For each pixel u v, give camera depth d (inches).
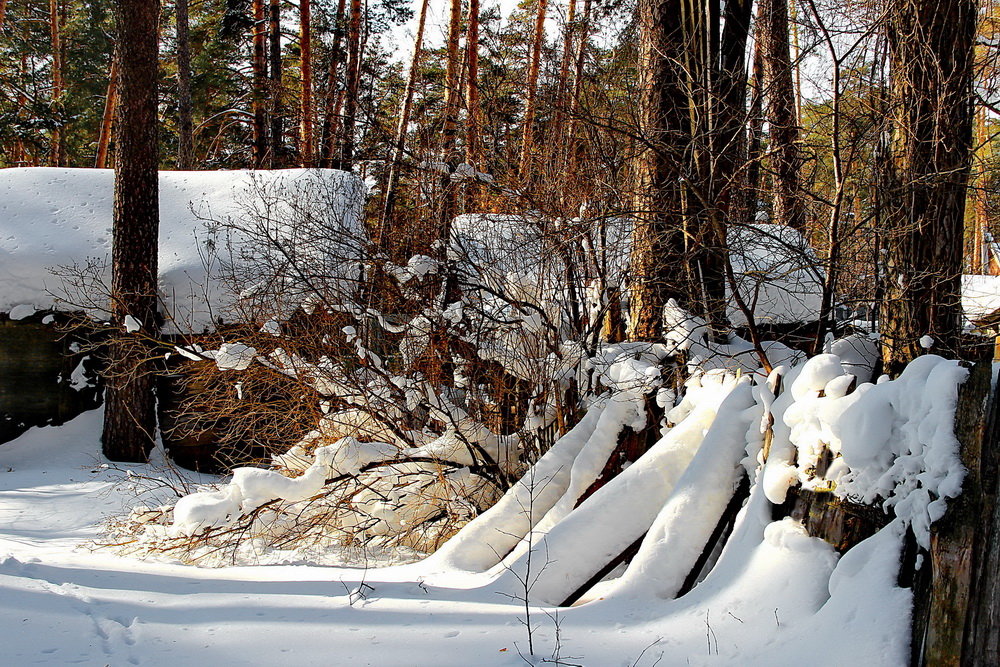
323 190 459.8
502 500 277.7
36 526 361.1
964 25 231.3
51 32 1177.4
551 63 323.3
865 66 251.3
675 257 290.8
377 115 450.6
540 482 279.6
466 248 330.3
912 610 159.0
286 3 770.2
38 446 497.7
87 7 1179.3
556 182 310.7
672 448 242.7
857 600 164.1
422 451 324.2
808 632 167.2
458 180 334.0
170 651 176.9
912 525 164.1
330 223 363.9
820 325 252.4
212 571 267.6
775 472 196.1
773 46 292.5
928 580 158.9
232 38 899.4
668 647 176.4
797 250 249.4
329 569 271.6
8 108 1071.6
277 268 346.6
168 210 563.2
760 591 184.1
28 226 539.5
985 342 259.6
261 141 810.8
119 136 482.0
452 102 356.8
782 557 185.6
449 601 215.9
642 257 291.3
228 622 196.2
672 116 295.3
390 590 229.5
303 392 342.6
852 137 247.4
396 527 323.0
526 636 184.9
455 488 316.8
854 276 253.8
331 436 334.0
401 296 336.2
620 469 273.1
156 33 491.8
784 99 283.0
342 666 169.2
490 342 319.3
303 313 347.6
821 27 241.4
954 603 153.0
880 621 159.3
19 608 199.6
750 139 293.7
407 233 349.4
